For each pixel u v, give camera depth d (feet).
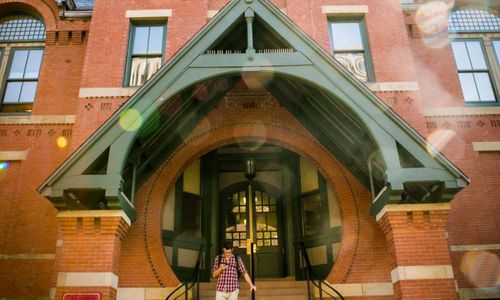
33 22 43.52
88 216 26.53
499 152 37.81
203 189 42.01
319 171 37.50
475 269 33.73
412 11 42.11
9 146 37.78
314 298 33.58
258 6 29.68
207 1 40.01
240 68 28.19
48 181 25.23
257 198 46.11
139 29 39.58
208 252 40.19
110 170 25.72
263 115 36.99
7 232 35.27
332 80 27.86
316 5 39.70
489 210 35.53
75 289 25.54
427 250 26.66
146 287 31.81
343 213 34.24
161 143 33.71
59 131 38.32
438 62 40.57
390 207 27.22
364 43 39.06
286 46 29.81
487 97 40.45
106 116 35.81
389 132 26.91
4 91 40.86
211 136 36.32
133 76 37.88
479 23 43.57
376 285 32.12
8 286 33.68
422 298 25.76
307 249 39.65
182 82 27.76
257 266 43.42
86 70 37.27
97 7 39.65
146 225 33.47
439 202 27.40
